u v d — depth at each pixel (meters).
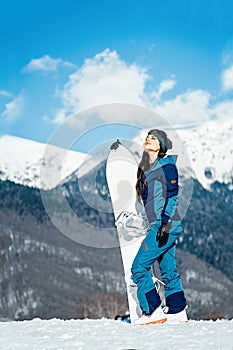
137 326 5.00
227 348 3.69
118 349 3.79
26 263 85.44
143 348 3.78
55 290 80.69
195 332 4.37
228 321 5.43
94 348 3.85
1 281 79.12
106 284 83.19
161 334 4.34
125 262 5.63
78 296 76.25
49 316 73.19
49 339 4.27
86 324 5.33
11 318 73.44
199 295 81.25
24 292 78.38
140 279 5.40
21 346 3.99
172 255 5.48
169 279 5.48
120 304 56.69
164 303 5.52
